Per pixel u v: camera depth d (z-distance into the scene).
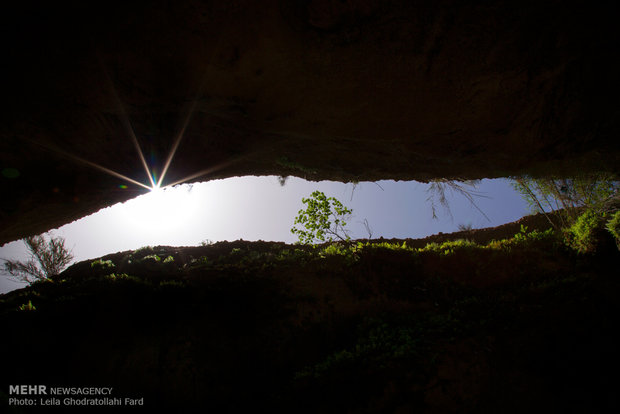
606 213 9.13
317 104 6.10
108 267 12.12
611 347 4.88
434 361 5.38
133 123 6.53
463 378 4.98
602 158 6.40
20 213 7.02
